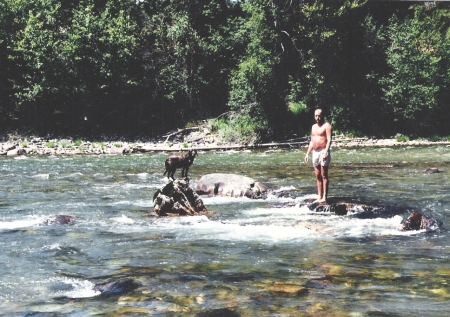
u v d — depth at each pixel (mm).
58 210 11688
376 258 7207
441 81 41969
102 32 40125
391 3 49406
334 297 5594
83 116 39969
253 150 33938
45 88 38469
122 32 40625
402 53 42344
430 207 11461
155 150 33281
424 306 5285
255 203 12633
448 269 6617
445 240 8344
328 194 13523
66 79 39406
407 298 5531
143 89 42375
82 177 18688
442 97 42438
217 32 44344
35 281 6359
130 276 6480
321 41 41375
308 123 41000
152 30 43969
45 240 8594
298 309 5242
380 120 42188
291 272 6566
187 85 42562
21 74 40062
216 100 43625
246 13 45625
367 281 6148
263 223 9969
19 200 13234
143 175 19328
